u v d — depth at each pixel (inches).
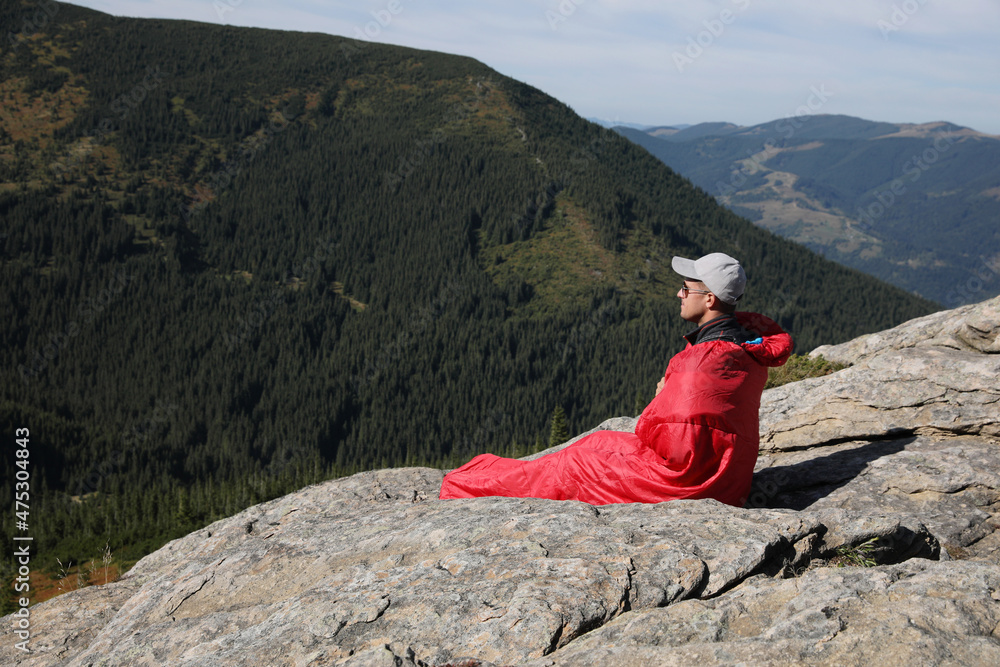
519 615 120.1
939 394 240.5
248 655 122.5
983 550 177.0
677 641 109.3
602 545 144.7
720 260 173.0
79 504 4928.6
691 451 167.6
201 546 239.3
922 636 95.9
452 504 189.5
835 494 208.7
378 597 133.9
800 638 101.0
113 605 209.8
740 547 139.4
